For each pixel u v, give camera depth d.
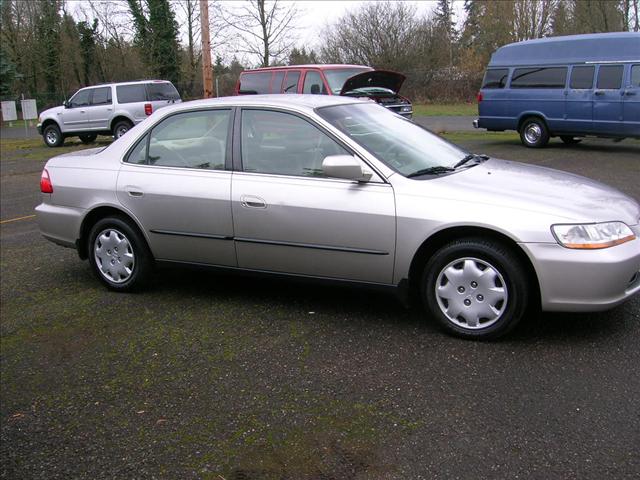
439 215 3.87
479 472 2.62
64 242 5.41
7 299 5.23
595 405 3.09
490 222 3.74
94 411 3.35
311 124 4.38
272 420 3.13
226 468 2.77
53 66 46.94
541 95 13.84
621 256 3.63
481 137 17.31
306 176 4.32
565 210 3.72
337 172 4.06
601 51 12.84
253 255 4.55
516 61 14.27
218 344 4.09
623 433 2.85
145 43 33.78
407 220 3.95
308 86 12.53
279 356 3.85
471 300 3.90
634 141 15.19
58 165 5.41
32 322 4.68
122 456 2.92
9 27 46.59
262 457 2.83
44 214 5.42
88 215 5.22
